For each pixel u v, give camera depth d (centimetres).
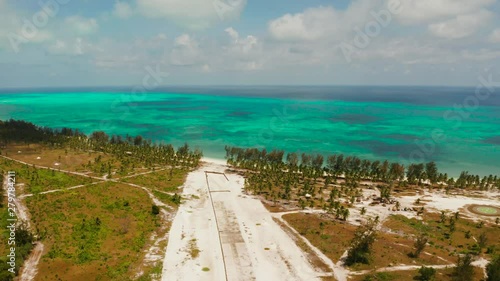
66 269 5344
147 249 6253
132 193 8656
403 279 5453
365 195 9750
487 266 5600
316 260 6134
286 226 7525
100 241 6241
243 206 8631
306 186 9669
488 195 10056
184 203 8581
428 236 7194
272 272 5769
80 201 7750
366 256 6059
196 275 5606
